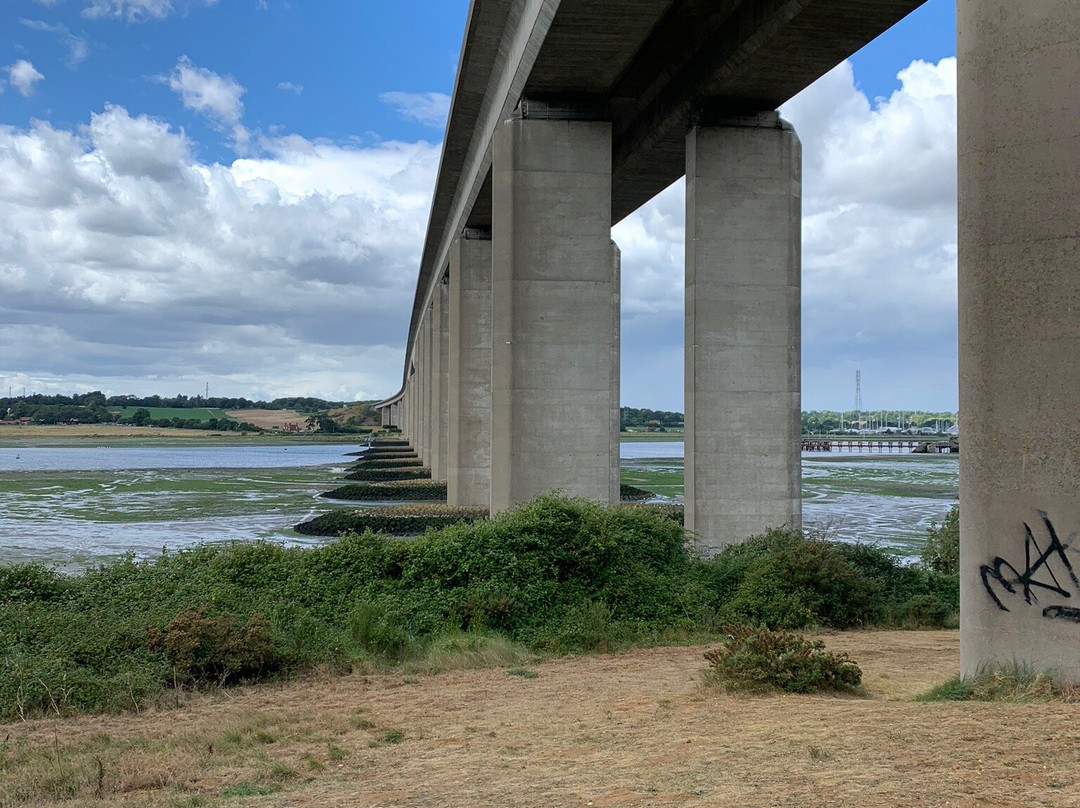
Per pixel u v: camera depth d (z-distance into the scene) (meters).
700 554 25.75
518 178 28.84
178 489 75.31
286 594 20.72
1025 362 11.31
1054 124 11.18
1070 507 10.98
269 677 16.81
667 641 19.95
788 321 27.94
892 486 80.69
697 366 27.62
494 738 11.50
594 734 11.24
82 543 42.38
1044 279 11.21
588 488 28.75
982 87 11.66
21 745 12.23
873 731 9.76
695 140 27.78
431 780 9.53
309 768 10.50
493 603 20.22
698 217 27.69
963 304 11.90
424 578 21.42
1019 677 11.15
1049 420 11.15
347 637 19.00
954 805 7.02
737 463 27.66
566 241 28.92
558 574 21.61
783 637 14.41
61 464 117.44
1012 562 11.37
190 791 9.80
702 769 8.90
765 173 27.89
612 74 27.36
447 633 19.78
